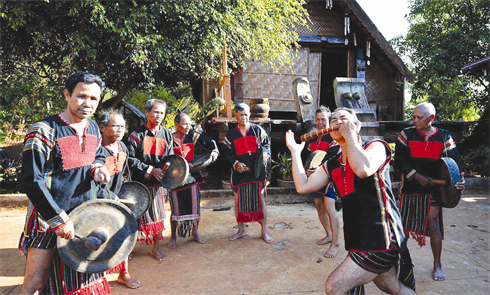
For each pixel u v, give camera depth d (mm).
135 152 3758
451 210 5699
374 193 1954
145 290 3000
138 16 6332
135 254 3879
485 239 4305
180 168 3705
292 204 6305
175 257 3773
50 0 6520
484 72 10086
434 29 14070
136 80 9844
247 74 9773
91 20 5973
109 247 2090
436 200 3168
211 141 4332
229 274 3318
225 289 3008
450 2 13773
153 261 3666
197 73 8398
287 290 2980
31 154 1938
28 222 2043
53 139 2031
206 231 4719
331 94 13992
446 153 3162
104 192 2471
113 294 2928
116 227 2119
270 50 8242
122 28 6195
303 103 7020
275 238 4387
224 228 4863
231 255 3816
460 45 12375
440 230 3295
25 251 2066
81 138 2166
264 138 4383
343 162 2074
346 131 1819
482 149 8430
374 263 1903
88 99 2039
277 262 3609
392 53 10031
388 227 1919
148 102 3766
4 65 8062
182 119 4117
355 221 1994
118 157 3113
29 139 1968
